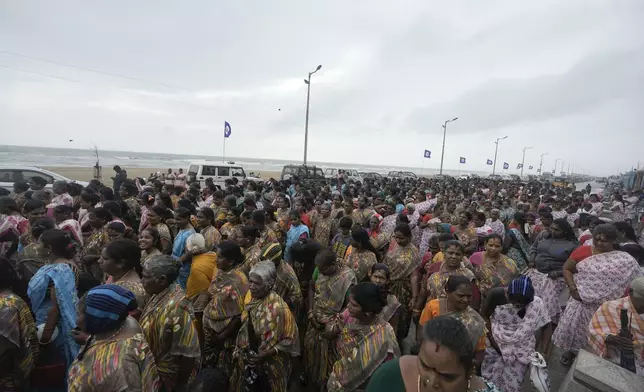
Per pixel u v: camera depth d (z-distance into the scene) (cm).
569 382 249
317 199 977
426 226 728
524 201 1502
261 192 1298
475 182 3152
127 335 218
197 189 1135
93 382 202
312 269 475
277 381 314
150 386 217
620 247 477
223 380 232
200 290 413
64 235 346
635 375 238
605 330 301
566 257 515
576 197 1505
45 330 310
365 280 465
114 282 325
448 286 296
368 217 806
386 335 269
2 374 266
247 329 313
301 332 469
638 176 3105
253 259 439
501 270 436
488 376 323
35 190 855
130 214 725
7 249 553
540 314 315
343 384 277
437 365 141
